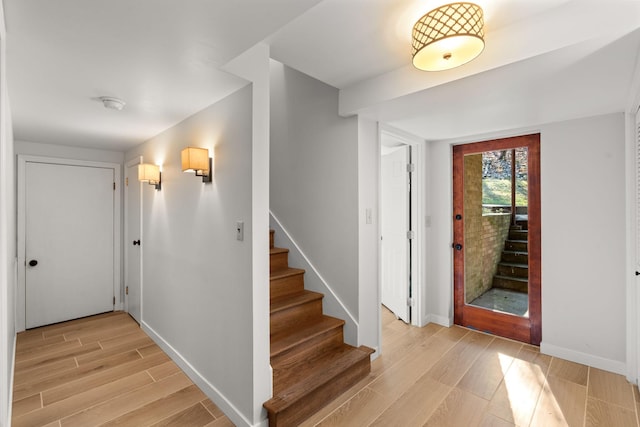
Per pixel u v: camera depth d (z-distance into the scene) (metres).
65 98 2.12
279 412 1.79
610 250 2.48
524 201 3.01
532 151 2.93
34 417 1.97
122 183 4.06
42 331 3.36
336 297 2.68
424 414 1.98
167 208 2.82
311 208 2.87
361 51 1.85
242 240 1.88
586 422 1.90
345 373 2.22
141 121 2.63
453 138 3.41
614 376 2.40
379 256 2.74
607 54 1.49
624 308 2.42
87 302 3.81
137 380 2.40
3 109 1.24
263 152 1.86
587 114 2.48
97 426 1.89
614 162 2.46
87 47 1.48
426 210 3.53
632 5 1.27
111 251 3.98
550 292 2.76
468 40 1.37
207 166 2.16
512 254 3.09
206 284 2.23
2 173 1.27
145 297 3.33
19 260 3.36
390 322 3.57
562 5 1.42
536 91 1.99
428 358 2.70
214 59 1.60
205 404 2.12
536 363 2.61
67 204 3.68
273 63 3.26
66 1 1.13
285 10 1.21
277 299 2.60
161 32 1.36
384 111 2.40
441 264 3.52
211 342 2.17
